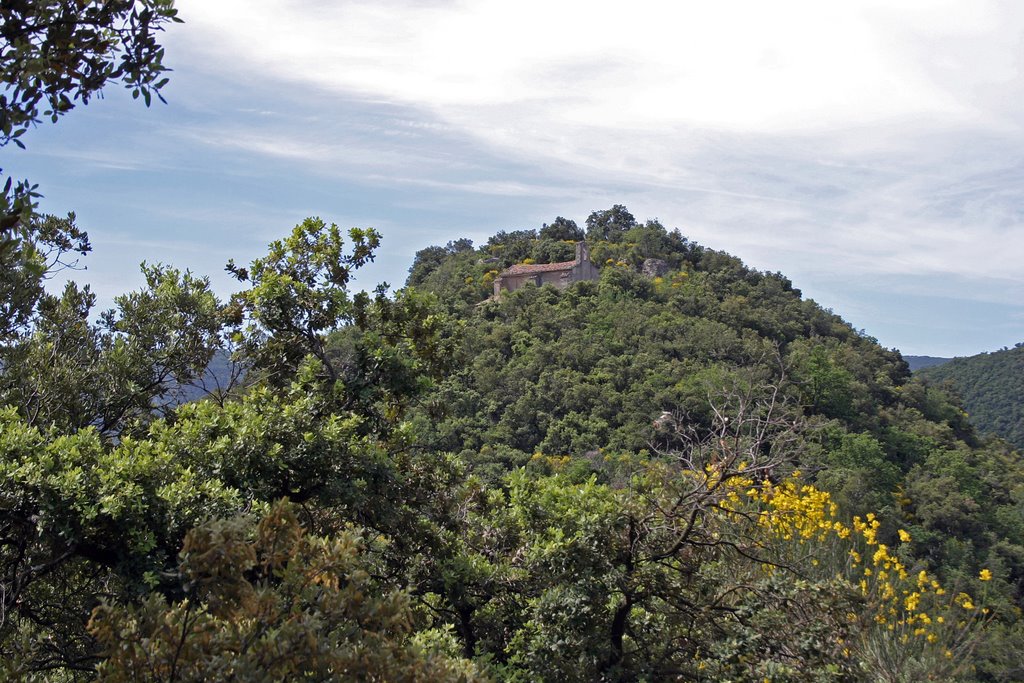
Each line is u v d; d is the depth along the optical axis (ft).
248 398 23.71
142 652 10.77
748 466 23.25
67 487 16.34
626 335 193.77
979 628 28.63
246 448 20.31
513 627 26.02
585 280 247.09
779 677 21.80
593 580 23.32
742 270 307.17
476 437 140.87
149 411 26.12
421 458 27.61
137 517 16.31
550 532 25.52
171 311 26.66
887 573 29.30
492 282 267.39
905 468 145.28
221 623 11.43
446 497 27.76
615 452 127.34
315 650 10.77
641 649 25.00
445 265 305.12
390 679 11.39
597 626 24.11
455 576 24.21
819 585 23.76
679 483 24.64
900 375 233.14
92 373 24.94
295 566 11.73
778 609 23.79
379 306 28.43
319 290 26.53
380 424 25.40
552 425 143.84
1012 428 269.44
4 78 11.55
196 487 17.99
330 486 20.71
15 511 16.87
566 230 355.56
